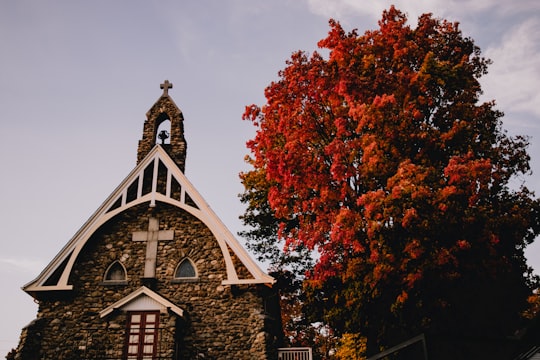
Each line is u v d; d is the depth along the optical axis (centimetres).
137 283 2094
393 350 1106
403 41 1889
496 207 1670
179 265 2141
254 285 2056
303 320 3091
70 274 2103
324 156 1884
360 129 1689
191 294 2064
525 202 1703
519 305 1730
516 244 1680
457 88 1803
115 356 1922
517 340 1000
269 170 1891
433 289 1594
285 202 1922
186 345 1978
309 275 1841
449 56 1931
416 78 1748
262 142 2047
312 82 1931
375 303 1744
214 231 2152
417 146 1733
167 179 2264
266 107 2058
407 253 1566
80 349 1956
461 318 1596
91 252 2162
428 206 1502
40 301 2069
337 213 1773
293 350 1983
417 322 1603
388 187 1561
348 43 1952
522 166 1752
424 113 1817
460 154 1700
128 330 1967
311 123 1955
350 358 2338
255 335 1961
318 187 1834
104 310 1983
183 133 2506
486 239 1535
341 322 1934
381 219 1557
